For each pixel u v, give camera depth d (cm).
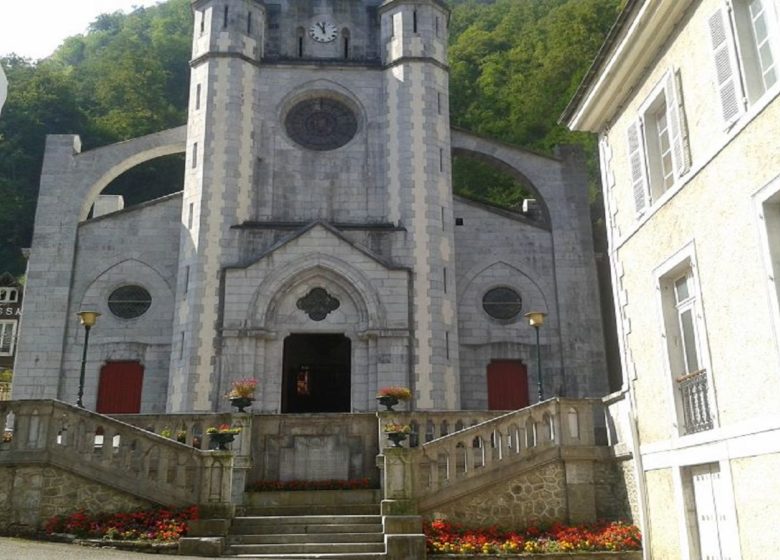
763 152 919
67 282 2516
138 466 1299
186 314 2289
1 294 3603
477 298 2592
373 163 2536
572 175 2728
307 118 2611
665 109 1251
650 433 1223
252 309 2275
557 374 2520
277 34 2742
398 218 2431
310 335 2614
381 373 2242
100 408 2412
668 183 1225
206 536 1209
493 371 2523
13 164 4403
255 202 2456
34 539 1209
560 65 4084
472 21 5541
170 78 5200
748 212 950
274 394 2236
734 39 989
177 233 2598
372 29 2778
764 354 912
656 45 1225
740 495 953
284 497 1420
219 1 2600
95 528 1216
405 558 1178
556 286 2600
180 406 2200
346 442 1519
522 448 1366
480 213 2678
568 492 1348
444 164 2527
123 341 2472
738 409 967
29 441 1277
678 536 1117
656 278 1207
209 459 1298
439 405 2244
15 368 2414
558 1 5038
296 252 2339
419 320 2311
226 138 2444
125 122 4628
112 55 5444
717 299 1023
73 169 2650
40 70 4844
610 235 1409
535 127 4050
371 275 2330
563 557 1205
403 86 2552
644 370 1249
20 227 4341
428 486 1328
